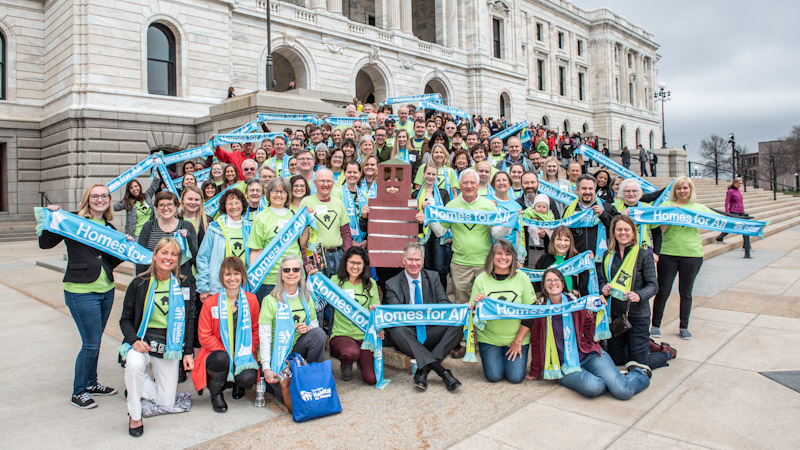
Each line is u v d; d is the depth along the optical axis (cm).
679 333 680
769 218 2008
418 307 532
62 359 638
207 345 483
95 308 497
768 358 584
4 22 2302
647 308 552
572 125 5706
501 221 595
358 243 690
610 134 5988
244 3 2598
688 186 652
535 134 2284
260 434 430
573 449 394
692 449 390
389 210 601
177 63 2327
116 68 2141
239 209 573
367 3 3919
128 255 502
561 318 527
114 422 459
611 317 564
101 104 2100
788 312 773
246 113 1602
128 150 2166
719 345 636
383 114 1277
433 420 451
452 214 600
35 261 1422
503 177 657
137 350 446
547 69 5409
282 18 2744
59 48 2234
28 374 585
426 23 4262
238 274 486
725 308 811
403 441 413
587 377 492
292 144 929
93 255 493
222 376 476
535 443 404
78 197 2089
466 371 580
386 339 609
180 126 2300
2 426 451
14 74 2334
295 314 505
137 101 2186
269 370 477
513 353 534
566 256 593
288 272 496
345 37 3036
